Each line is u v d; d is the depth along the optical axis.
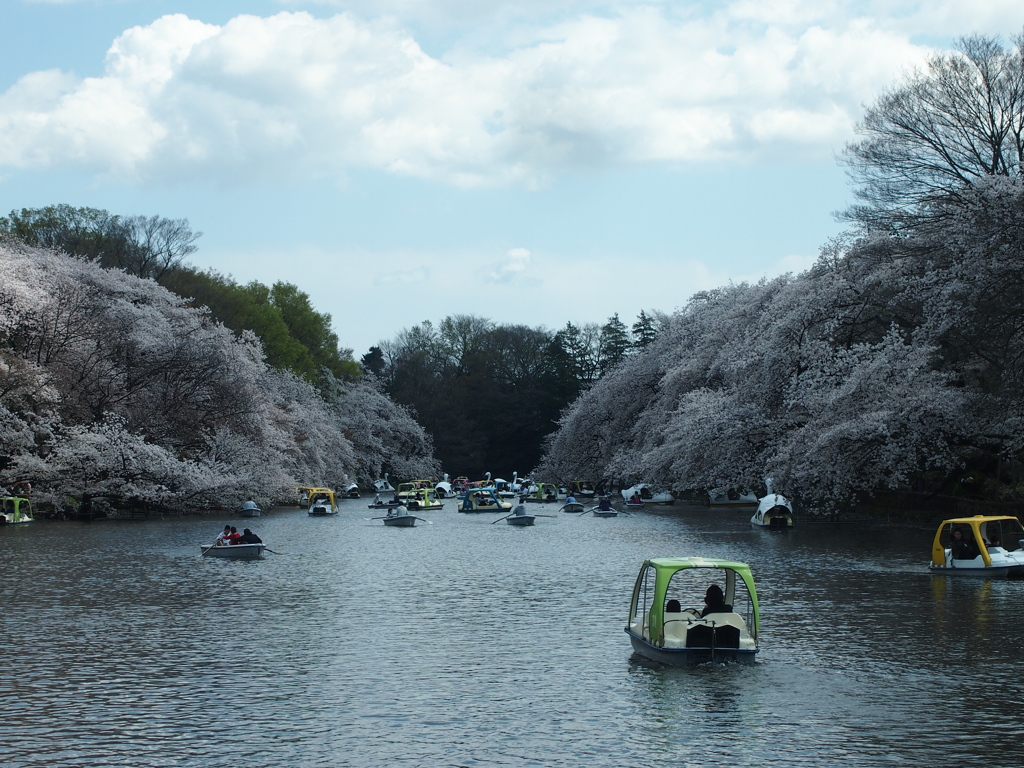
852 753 14.93
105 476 65.75
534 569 38.66
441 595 31.19
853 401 47.72
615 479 102.00
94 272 74.06
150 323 73.12
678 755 14.91
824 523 58.78
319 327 132.25
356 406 130.00
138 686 19.05
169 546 46.59
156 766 14.49
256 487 74.75
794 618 25.92
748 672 20.05
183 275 101.50
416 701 17.95
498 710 17.38
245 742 15.61
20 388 61.38
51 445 64.56
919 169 54.09
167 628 25.14
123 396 70.00
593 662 21.06
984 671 19.92
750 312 72.88
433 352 164.38
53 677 19.78
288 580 35.00
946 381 48.50
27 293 60.41
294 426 95.31
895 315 53.28
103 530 56.00
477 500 84.56
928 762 14.52
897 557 40.03
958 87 52.88
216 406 74.38
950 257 49.06
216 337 75.31
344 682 19.38
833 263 56.62
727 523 64.12
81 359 68.19
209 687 18.95
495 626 25.41
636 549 46.75
